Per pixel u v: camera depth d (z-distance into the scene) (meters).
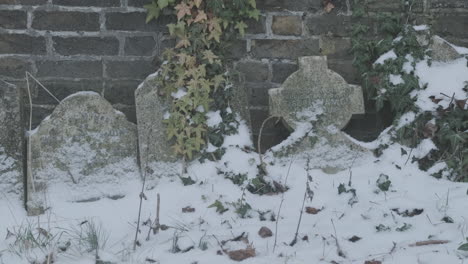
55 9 4.27
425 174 4.09
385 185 3.93
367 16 4.44
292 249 3.30
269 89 4.30
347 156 4.20
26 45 4.26
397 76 4.29
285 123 4.23
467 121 4.15
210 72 4.26
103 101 4.06
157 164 4.11
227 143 4.18
